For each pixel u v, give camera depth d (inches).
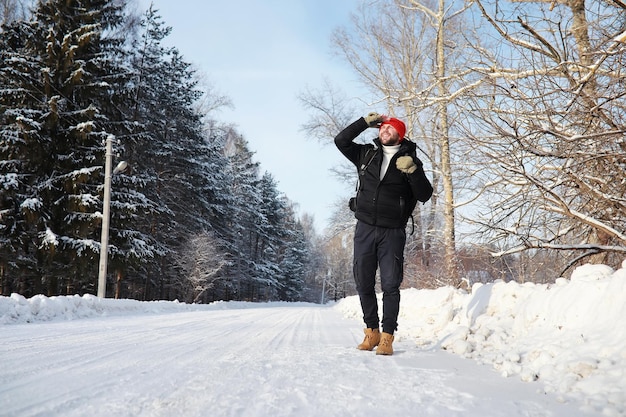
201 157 1280.8
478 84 187.9
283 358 111.2
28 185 721.6
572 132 180.7
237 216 1717.5
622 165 174.2
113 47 888.3
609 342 90.8
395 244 134.0
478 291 190.2
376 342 137.8
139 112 1074.7
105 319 332.8
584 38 178.5
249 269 1850.4
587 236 221.3
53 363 99.7
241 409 60.7
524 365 100.1
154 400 64.8
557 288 126.5
